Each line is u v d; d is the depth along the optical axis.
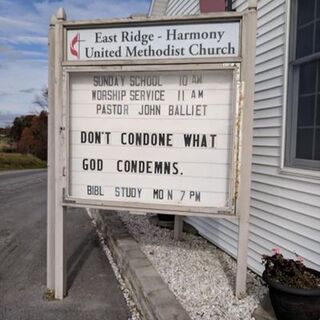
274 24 4.58
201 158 3.91
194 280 4.50
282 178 4.44
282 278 3.32
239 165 3.72
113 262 5.84
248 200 3.76
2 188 17.23
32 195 14.69
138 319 3.92
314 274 3.45
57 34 4.05
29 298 4.43
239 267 3.89
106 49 4.00
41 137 55.12
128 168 4.11
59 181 4.21
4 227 8.54
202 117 3.88
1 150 55.75
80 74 4.14
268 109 4.72
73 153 4.23
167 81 3.95
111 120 4.12
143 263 4.61
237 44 3.68
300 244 4.14
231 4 5.78
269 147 4.70
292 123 4.34
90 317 3.95
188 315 3.33
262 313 3.55
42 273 5.31
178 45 3.82
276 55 4.55
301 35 4.17
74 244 6.98
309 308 3.15
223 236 5.90
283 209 4.42
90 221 9.37
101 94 4.12
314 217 3.95
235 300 3.91
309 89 4.07
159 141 4.02
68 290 4.67
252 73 3.62
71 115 4.20
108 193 4.16
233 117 3.70
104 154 4.16
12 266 5.65
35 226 8.65
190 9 7.77
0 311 4.09
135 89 4.04
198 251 5.86
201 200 3.93
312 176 3.96
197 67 3.75
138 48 3.92
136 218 8.20
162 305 3.48
